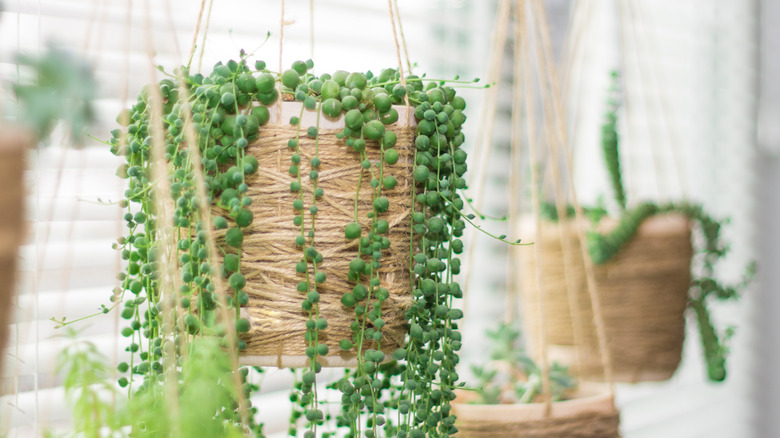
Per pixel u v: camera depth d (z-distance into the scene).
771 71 2.04
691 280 1.24
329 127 0.86
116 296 0.88
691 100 1.88
